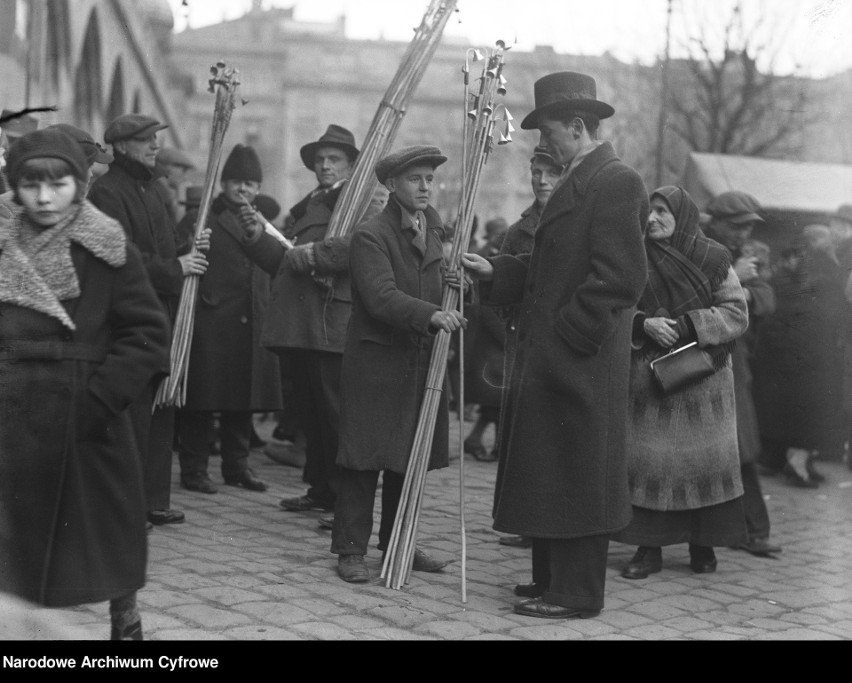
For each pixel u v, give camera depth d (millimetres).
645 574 5109
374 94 30250
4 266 3188
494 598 4516
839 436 7793
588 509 4188
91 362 3238
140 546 3299
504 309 4754
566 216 4270
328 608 4195
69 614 3711
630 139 19625
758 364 7785
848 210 8062
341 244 5562
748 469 5730
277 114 30453
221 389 6445
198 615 3953
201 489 6484
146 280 3305
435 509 6414
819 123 12719
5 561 3166
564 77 4352
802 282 7723
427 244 4891
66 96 9352
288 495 6520
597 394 4203
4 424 3166
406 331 4617
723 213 7055
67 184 3219
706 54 18406
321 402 5688
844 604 4688
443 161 4812
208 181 5738
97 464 3244
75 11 9297
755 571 5328
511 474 4281
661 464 5078
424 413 4691
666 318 5141
